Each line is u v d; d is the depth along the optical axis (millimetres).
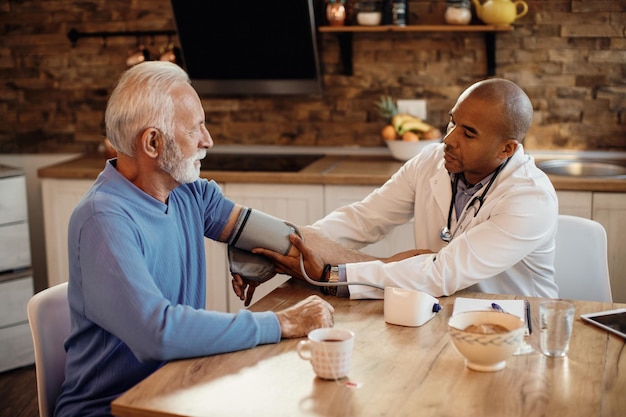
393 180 2496
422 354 1606
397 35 3730
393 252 3332
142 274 1642
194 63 3820
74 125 4141
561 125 3670
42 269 4273
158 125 1742
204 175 3428
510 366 1544
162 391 1445
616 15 3516
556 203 2129
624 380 1478
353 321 1813
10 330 3414
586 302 1954
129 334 1606
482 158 2104
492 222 2055
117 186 1758
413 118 3609
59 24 4047
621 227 3141
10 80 4160
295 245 2082
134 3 3938
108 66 4039
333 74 3836
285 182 3359
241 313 1671
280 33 3637
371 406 1372
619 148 3629
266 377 1502
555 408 1362
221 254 3471
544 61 3623
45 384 1850
